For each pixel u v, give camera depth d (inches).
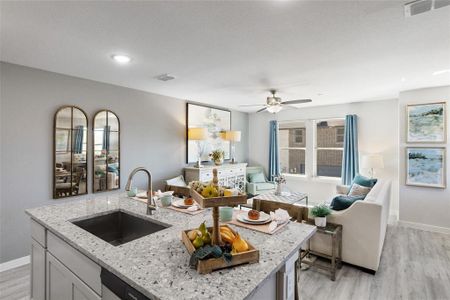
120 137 149.2
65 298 58.9
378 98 187.3
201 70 116.8
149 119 165.6
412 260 117.2
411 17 69.0
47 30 76.7
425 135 155.9
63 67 113.2
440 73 121.8
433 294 91.1
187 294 34.9
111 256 46.4
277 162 247.0
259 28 75.4
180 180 176.7
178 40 84.0
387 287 95.4
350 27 74.9
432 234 149.8
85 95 132.5
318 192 226.8
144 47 90.0
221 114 226.1
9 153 107.4
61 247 60.2
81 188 130.6
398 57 99.8
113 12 66.3
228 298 34.1
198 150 202.2
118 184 147.3
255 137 265.6
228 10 65.4
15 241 109.3
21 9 64.6
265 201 95.7
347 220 108.8
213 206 43.7
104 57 100.2
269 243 52.8
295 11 65.8
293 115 239.3
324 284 97.6
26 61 105.4
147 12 66.3
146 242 52.8
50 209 78.2
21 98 110.4
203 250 42.0
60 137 122.5
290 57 99.8
